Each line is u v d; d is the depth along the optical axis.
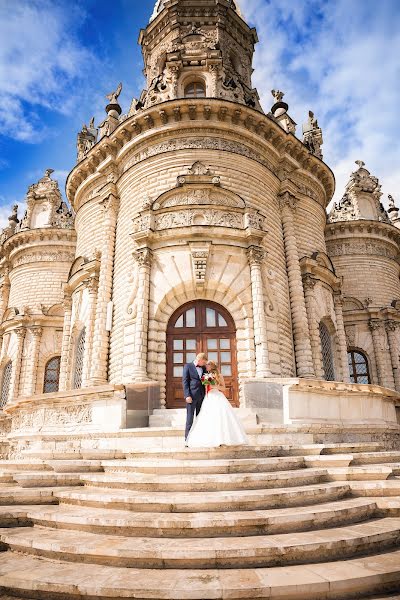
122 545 5.76
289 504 7.16
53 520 6.93
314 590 4.73
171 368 18.56
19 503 8.34
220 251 19.44
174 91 23.06
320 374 21.64
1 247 36.50
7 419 25.62
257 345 18.31
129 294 19.41
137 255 19.50
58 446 13.99
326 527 6.60
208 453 9.39
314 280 23.34
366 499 7.88
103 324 20.91
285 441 11.98
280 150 24.27
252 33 33.75
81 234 26.03
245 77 31.98
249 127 22.64
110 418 13.70
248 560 5.41
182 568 5.37
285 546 5.46
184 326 19.12
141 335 18.11
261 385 13.80
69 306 25.92
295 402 13.45
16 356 31.27
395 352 30.70
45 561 5.88
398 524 6.80
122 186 22.98
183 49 23.91
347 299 32.06
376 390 15.63
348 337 31.41
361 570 5.17
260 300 18.86
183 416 14.07
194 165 20.80
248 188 21.50
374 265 32.94
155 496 7.18
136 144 22.62
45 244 34.00
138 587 4.71
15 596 5.05
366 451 11.98
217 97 22.27
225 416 9.53
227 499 6.84
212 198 20.47
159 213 19.97
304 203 25.41
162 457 9.62
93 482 8.73
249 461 8.63
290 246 22.62
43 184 36.47
